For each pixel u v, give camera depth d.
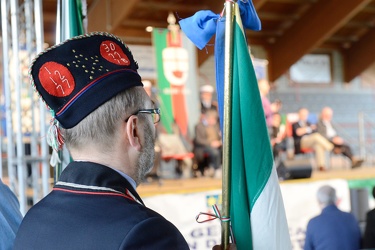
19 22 3.83
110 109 0.86
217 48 1.33
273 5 10.95
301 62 12.85
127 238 0.74
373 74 13.66
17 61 3.51
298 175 5.35
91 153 0.87
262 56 12.27
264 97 7.95
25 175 3.49
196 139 6.79
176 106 7.37
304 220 5.03
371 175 5.99
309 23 11.29
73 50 0.90
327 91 13.08
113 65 0.89
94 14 9.55
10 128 3.58
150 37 10.83
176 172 6.60
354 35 12.91
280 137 7.76
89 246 0.76
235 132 1.28
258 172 1.26
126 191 0.85
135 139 0.88
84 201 0.82
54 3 9.20
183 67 7.49
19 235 0.87
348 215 3.28
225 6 1.27
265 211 1.25
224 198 1.24
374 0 11.18
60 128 0.92
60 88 0.87
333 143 8.06
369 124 13.36
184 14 10.53
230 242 1.25
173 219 4.45
